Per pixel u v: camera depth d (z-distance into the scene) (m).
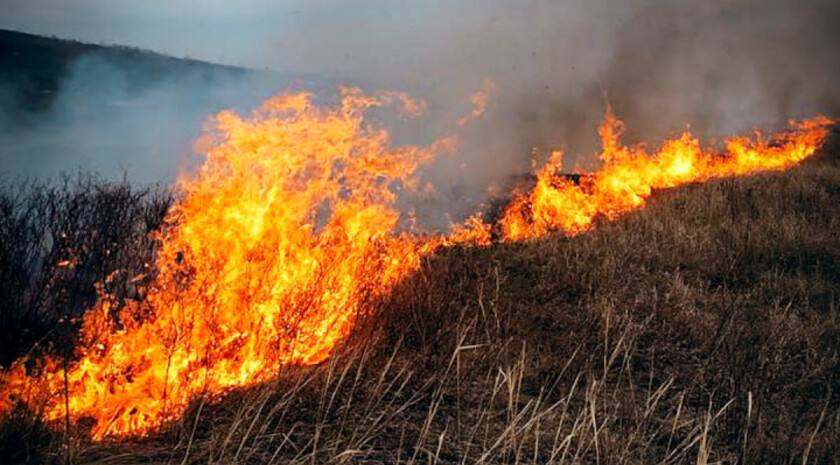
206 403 4.01
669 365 5.18
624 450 3.65
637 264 7.71
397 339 5.27
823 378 4.95
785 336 5.55
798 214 9.78
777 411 4.35
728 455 3.86
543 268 7.42
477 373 4.87
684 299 6.40
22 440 3.46
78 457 3.41
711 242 8.33
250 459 3.48
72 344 4.63
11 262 5.01
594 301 6.48
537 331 5.73
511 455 3.72
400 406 4.24
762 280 7.21
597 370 5.09
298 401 4.11
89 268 5.31
